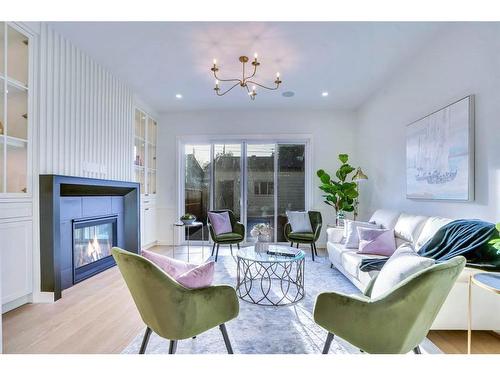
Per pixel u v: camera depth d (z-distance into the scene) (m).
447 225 2.18
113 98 3.61
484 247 1.79
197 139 5.14
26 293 2.36
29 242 2.39
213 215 4.27
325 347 1.49
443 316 1.78
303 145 5.11
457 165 2.32
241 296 2.59
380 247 2.78
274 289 2.79
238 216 5.14
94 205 3.28
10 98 2.40
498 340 1.81
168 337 1.39
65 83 2.76
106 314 2.21
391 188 3.63
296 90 4.08
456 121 2.33
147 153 4.76
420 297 1.16
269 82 3.77
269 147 5.11
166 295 1.31
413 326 1.21
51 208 2.43
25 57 2.40
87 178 2.89
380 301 1.23
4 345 1.76
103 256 3.54
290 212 4.43
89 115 3.12
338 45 2.82
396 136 3.48
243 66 3.27
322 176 4.46
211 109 5.02
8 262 2.21
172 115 5.16
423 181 2.83
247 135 5.04
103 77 3.38
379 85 3.88
